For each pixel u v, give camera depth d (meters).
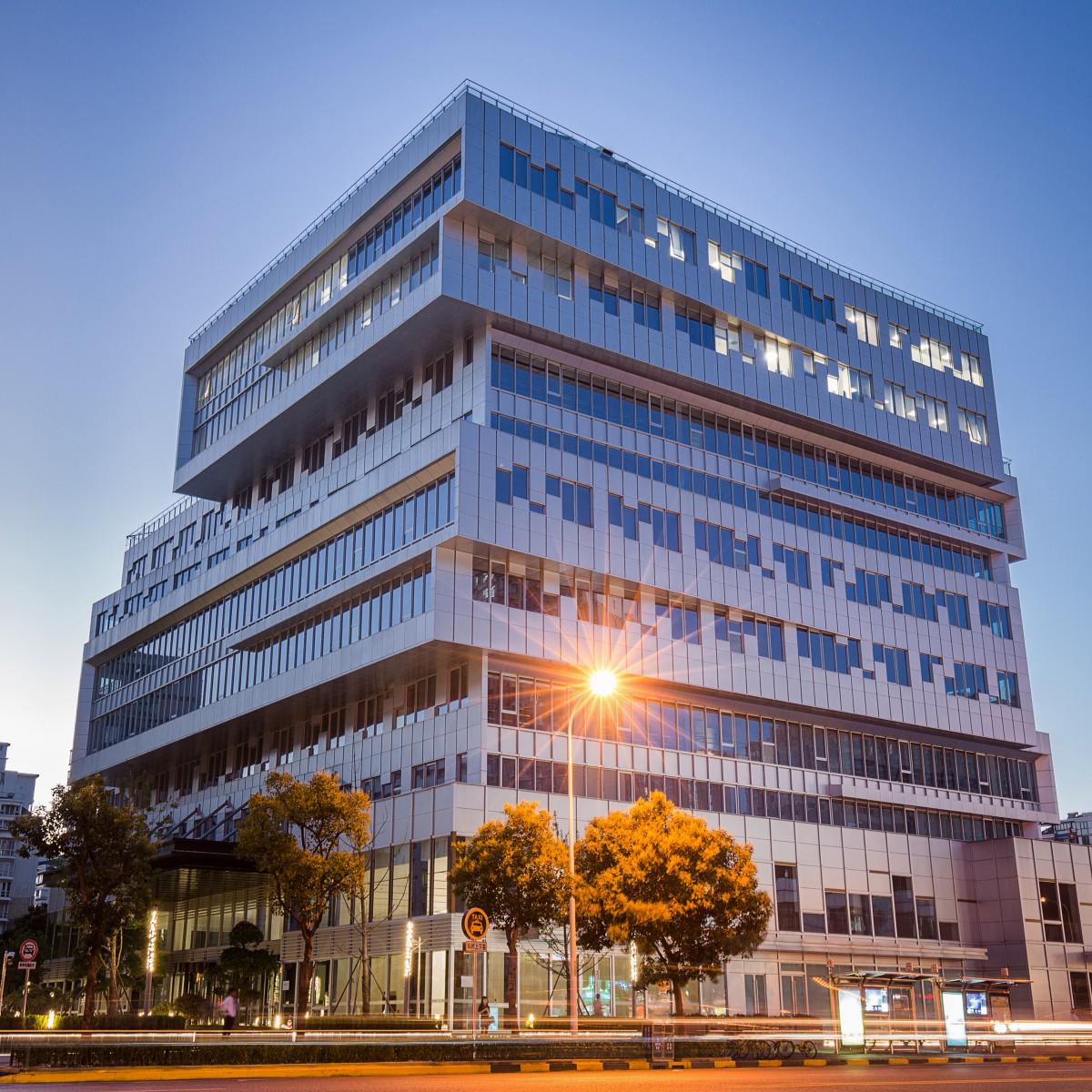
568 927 48.34
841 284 79.81
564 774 60.25
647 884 44.50
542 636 60.66
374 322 65.12
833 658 73.44
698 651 66.81
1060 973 73.12
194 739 79.19
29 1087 24.06
